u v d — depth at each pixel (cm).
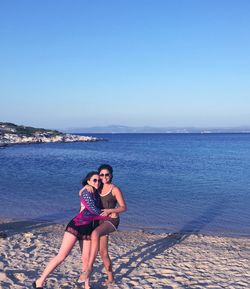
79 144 9838
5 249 882
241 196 1898
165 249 951
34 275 701
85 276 595
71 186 2216
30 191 2008
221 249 966
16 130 10906
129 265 790
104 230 596
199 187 2223
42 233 1112
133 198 1803
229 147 8381
